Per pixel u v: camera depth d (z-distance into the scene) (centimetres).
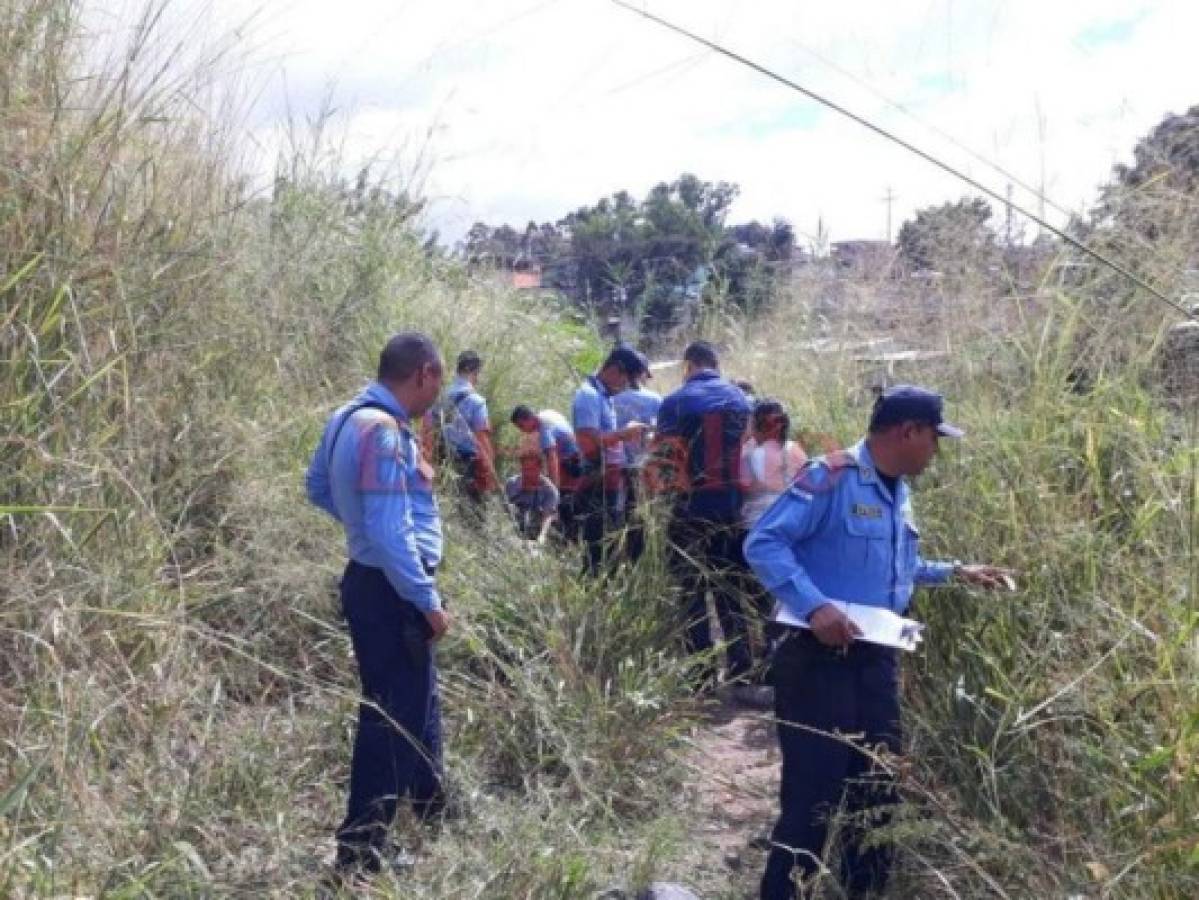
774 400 659
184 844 341
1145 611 403
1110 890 346
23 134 464
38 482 420
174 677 427
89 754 383
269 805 429
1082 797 389
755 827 491
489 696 533
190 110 583
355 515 435
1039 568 446
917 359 567
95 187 485
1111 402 471
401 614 436
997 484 484
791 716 412
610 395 772
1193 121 477
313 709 506
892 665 414
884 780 411
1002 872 386
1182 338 466
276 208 780
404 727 437
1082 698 393
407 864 421
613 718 527
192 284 548
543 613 581
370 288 823
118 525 439
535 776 508
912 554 423
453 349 870
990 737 426
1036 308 514
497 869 405
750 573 650
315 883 391
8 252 454
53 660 377
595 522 725
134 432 480
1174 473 420
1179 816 347
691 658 584
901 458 408
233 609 521
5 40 477
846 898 399
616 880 426
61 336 453
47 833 342
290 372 657
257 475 559
